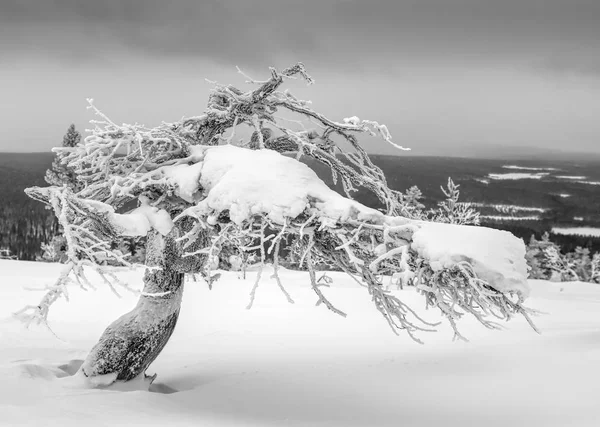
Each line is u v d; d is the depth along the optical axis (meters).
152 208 11.35
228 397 10.77
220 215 10.54
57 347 17.09
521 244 10.18
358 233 10.04
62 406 8.48
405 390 11.09
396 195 13.59
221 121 12.59
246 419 9.03
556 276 78.50
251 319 24.58
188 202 11.42
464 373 12.13
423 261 10.06
